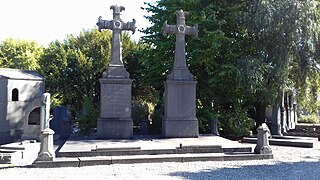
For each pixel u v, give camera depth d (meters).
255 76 17.95
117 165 10.69
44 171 9.79
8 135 19.22
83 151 11.48
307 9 18.39
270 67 18.62
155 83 21.77
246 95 19.94
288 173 9.52
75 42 36.34
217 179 8.69
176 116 16.16
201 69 20.33
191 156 11.54
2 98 19.11
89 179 8.66
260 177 8.97
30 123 18.53
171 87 16.22
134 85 31.39
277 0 18.94
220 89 19.88
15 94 19.97
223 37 18.39
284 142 16.20
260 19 18.47
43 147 10.62
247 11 19.81
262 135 12.31
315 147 15.66
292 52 20.09
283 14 18.42
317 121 30.86
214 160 11.65
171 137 15.95
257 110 22.64
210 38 18.39
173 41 19.89
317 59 20.22
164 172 9.55
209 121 19.36
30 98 20.69
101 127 15.62
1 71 20.22
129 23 16.41
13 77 19.67
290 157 12.54
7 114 19.20
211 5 19.19
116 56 16.22
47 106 16.53
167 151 12.09
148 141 14.45
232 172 9.61
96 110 20.45
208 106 20.28
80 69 33.19
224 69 18.56
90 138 15.71
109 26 16.20
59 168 10.27
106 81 15.77
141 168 10.16
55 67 33.16
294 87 21.33
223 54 19.81
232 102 20.58
